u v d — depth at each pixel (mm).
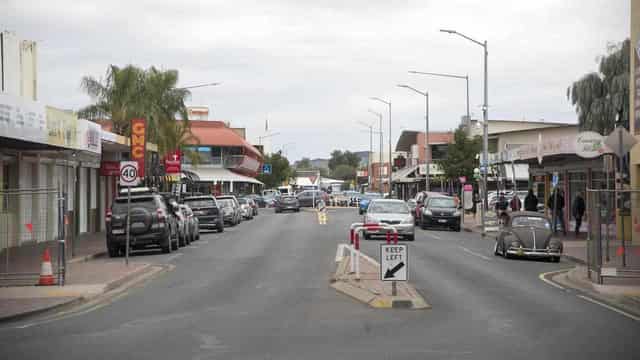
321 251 28781
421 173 81000
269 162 132750
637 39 31469
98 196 42906
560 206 38125
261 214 68438
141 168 38938
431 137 98250
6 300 16203
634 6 31719
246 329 12758
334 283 18766
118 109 45875
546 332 12555
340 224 49094
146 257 27453
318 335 12203
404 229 34375
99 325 13375
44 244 19734
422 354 10750
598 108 44125
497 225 41438
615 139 21203
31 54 31188
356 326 13047
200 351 10984
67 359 10578
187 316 14188
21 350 11250
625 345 11477
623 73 42625
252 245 32250
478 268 23047
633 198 19547
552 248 25828
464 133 64000
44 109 25578
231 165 88125
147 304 15930
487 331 12602
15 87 29625
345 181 194750
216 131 89250
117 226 27719
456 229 45188
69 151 31000
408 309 14961
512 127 85250
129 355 10773
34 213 20750
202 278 20641
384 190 126500
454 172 63375
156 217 27969
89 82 45938
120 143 37781
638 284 19078
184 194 54844
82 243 32969
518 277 20875
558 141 34594
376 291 16500
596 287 18500
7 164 29984
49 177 34469
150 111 46656
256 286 18672
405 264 15719
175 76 49062
